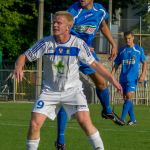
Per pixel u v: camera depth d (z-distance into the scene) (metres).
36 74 54.72
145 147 22.25
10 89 55.78
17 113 38.28
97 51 60.09
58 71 16.25
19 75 15.98
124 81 32.56
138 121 33.91
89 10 20.78
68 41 16.23
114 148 21.88
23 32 69.31
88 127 16.05
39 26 56.97
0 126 29.33
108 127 29.61
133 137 25.30
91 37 20.95
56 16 16.11
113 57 21.67
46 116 16.19
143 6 76.38
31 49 16.23
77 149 21.62
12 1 66.00
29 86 55.31
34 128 15.99
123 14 79.94
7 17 65.75
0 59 65.12
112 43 21.56
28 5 69.62
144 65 33.09
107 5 74.38
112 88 53.06
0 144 22.70
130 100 32.03
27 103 51.59
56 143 20.02
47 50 16.23
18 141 23.58
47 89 16.39
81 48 16.20
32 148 15.98
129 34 32.62
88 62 16.25
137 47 33.09
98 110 42.53
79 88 16.44
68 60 16.20
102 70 16.25
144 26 63.62
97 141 16.02
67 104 16.33
